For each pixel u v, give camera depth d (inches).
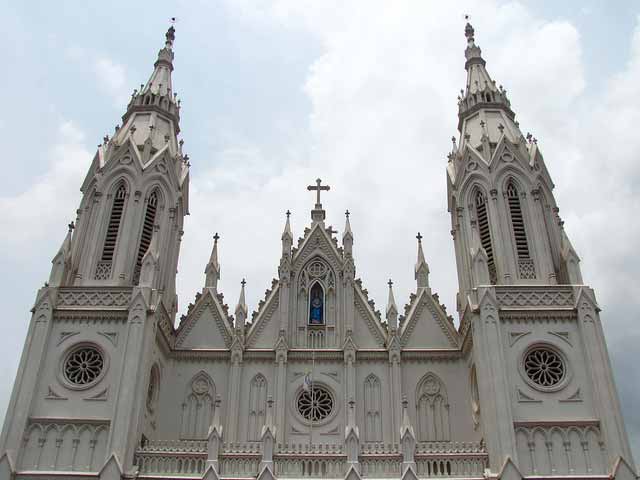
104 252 2218.3
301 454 1847.9
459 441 2078.0
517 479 1748.3
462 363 2202.3
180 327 2279.8
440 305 2315.5
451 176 2503.7
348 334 2188.7
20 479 1798.7
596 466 1802.4
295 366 2170.3
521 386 1926.7
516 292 2075.5
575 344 1985.7
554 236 2267.5
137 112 2578.7
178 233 2471.7
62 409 1904.5
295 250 2402.8
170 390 2164.1
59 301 2078.0
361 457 1836.9
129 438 1839.3
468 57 2815.0
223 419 2098.9
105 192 2315.5
